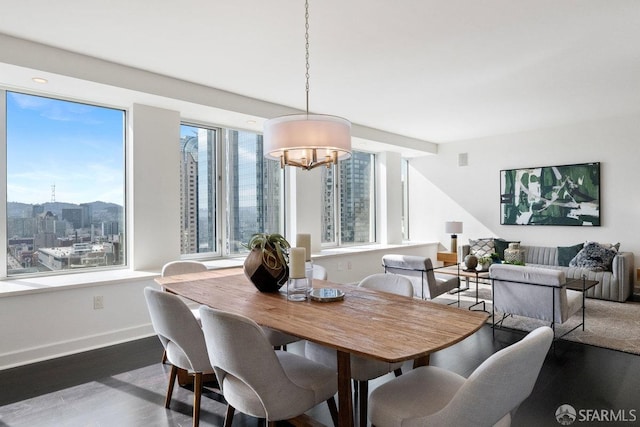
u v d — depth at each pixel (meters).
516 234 6.44
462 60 3.40
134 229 3.92
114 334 3.53
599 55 3.30
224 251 4.96
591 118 5.54
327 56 3.29
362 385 2.04
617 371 2.88
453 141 7.19
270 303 2.13
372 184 7.14
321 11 2.54
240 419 2.25
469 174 7.01
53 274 3.65
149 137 4.02
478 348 3.42
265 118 4.61
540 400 2.45
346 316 1.86
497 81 3.94
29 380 2.77
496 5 2.49
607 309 4.56
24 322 3.09
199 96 3.99
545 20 2.69
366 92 4.29
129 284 3.62
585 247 5.32
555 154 6.02
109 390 2.62
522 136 6.36
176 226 4.21
